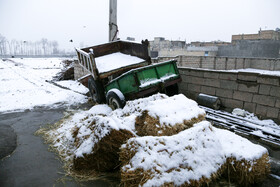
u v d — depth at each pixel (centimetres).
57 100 878
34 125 591
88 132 394
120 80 616
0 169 368
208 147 313
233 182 320
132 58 794
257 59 2612
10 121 627
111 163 342
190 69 710
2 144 468
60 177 343
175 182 263
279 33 4984
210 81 657
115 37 970
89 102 838
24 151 434
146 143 281
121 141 328
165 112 350
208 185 290
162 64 617
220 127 502
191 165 282
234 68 2430
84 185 322
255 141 436
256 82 545
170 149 283
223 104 633
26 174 353
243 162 308
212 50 4012
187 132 310
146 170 259
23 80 1496
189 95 732
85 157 348
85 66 743
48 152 428
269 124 504
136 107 440
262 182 324
